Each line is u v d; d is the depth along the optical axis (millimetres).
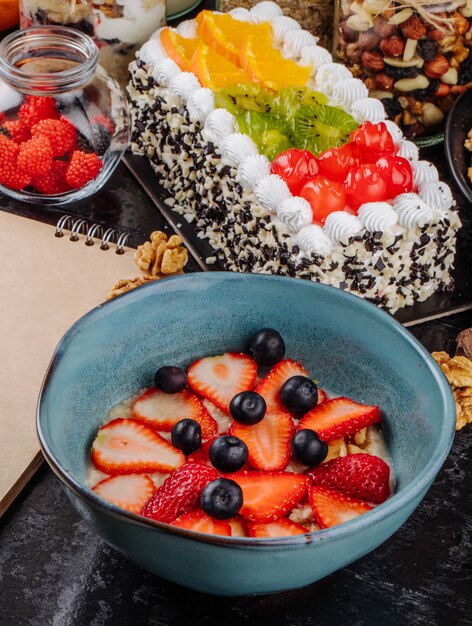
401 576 448
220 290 494
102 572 442
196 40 648
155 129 641
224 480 414
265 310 501
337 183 550
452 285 585
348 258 535
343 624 429
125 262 594
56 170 614
